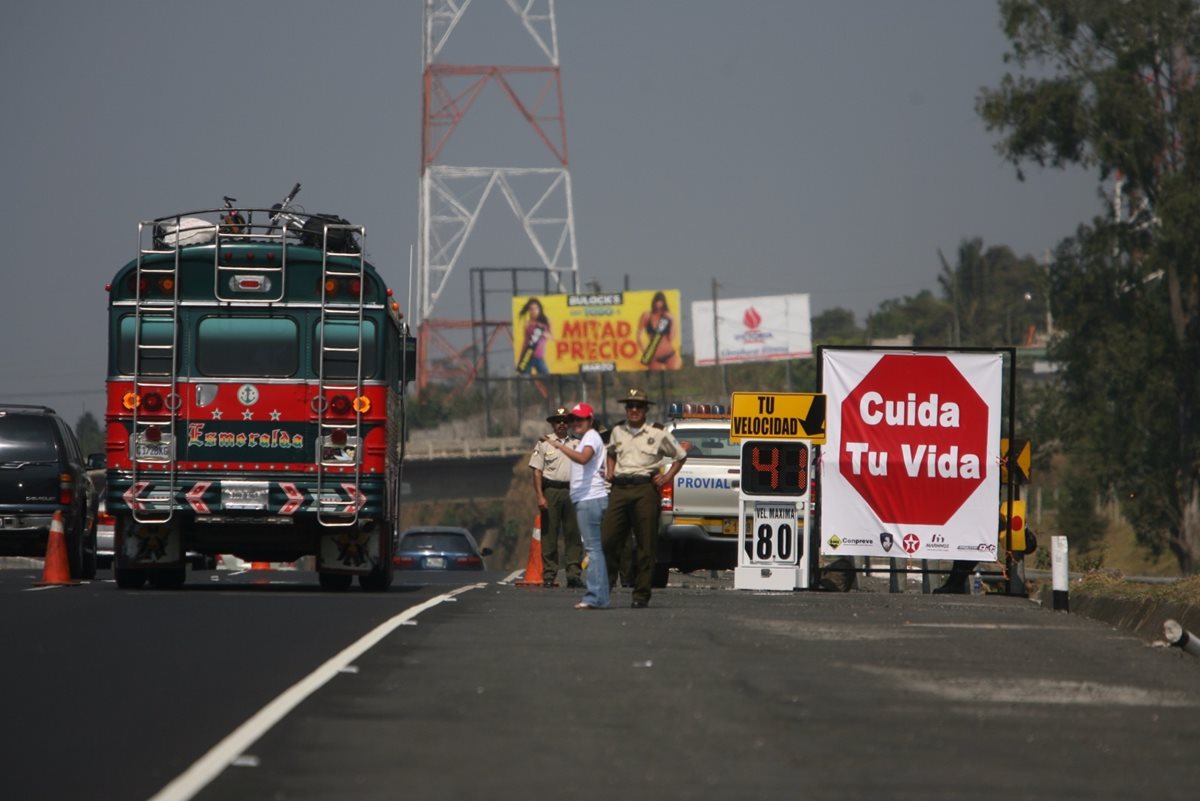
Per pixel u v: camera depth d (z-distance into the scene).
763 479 82.69
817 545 84.75
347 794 28.86
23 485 93.31
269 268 77.88
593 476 68.44
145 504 77.25
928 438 82.81
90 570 102.81
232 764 31.38
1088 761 33.66
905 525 82.81
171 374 77.56
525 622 59.47
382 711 37.72
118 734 34.69
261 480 77.62
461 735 34.84
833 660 49.06
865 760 33.03
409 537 142.38
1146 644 56.69
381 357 78.19
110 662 46.09
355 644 50.47
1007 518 83.31
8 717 36.78
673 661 47.94
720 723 37.03
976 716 38.91
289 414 77.75
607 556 69.50
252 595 74.25
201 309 77.75
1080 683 45.44
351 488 77.75
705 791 29.73
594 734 35.28
